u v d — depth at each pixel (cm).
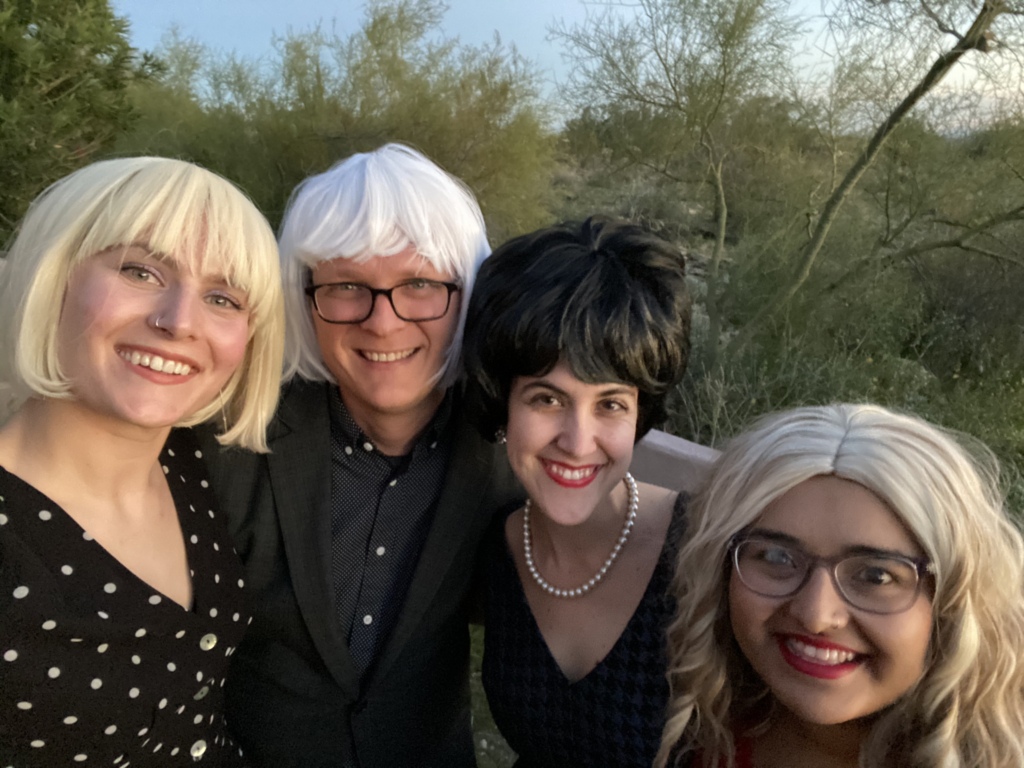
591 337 124
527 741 156
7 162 327
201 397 124
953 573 101
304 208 145
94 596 114
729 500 114
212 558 138
